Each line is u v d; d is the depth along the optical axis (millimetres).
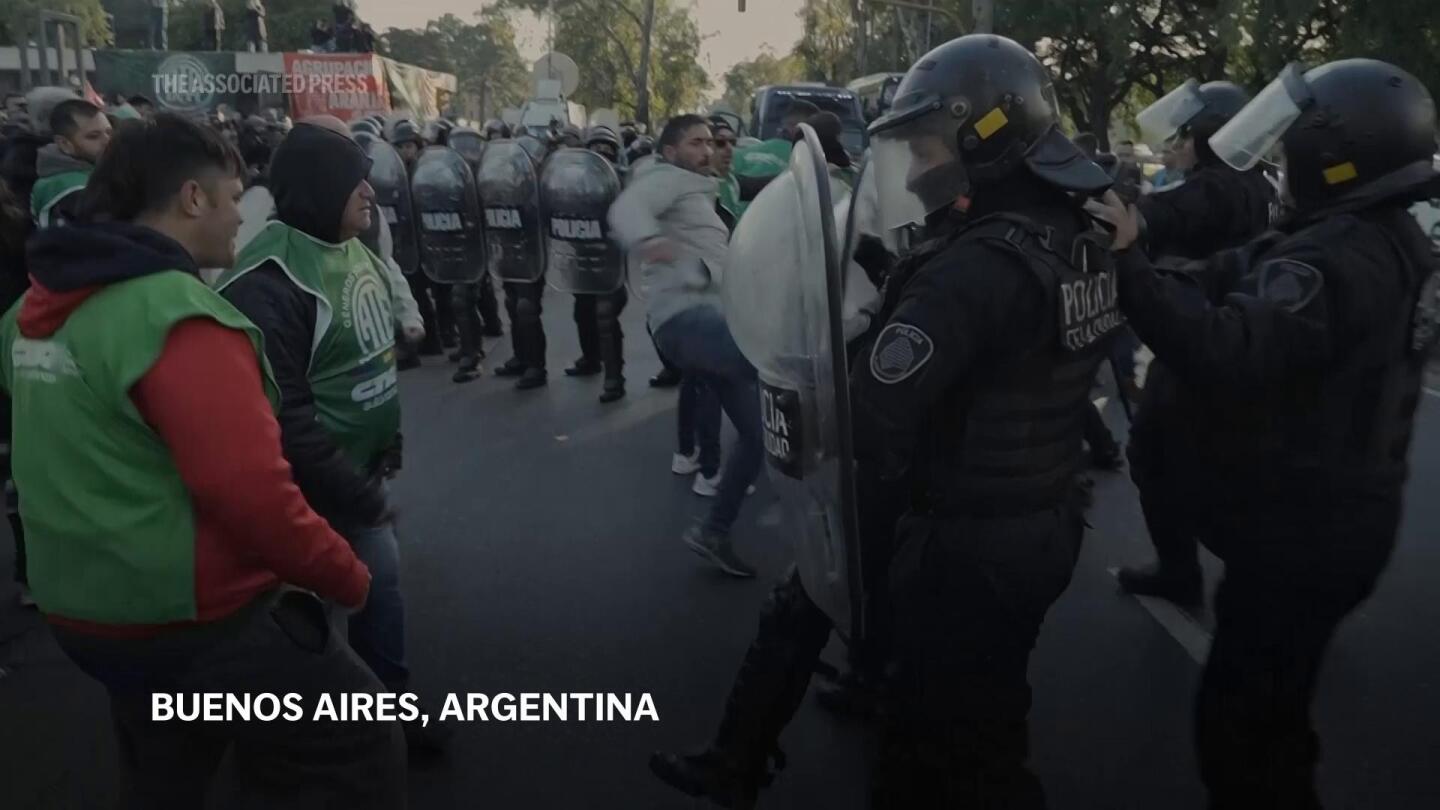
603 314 7379
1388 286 2166
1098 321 2025
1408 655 3896
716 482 5539
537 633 4051
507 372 8289
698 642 3984
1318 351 2082
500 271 7680
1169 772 3186
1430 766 3207
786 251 2221
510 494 5641
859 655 3334
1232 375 2029
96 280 1750
